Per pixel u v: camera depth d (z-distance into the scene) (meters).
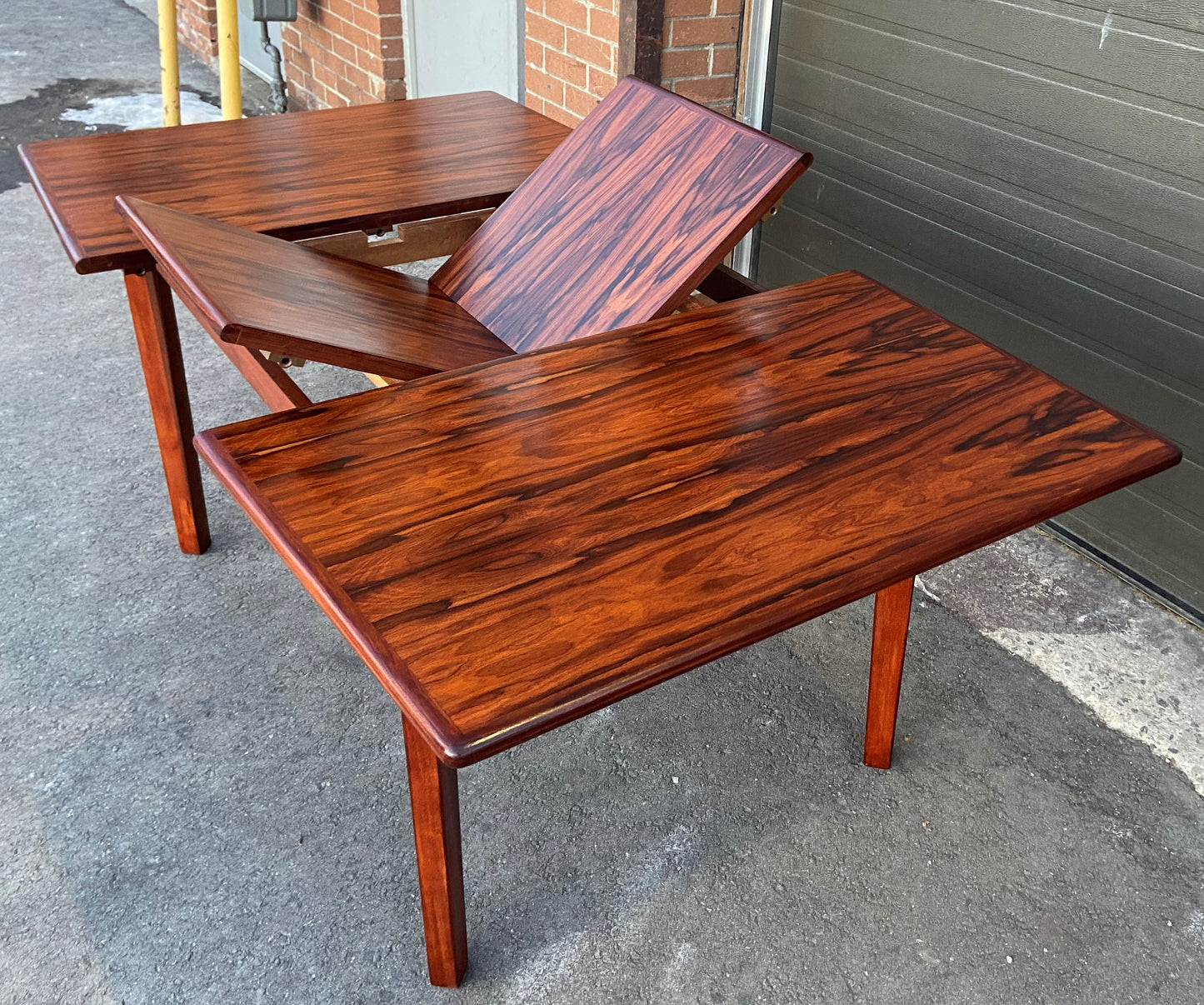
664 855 1.83
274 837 1.85
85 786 1.93
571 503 1.34
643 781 1.96
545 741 2.04
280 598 2.37
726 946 1.68
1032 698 2.15
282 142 2.53
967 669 2.22
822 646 2.28
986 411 1.55
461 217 2.30
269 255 1.92
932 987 1.63
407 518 1.31
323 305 1.82
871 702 1.92
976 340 1.76
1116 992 1.63
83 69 5.91
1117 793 1.96
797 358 1.70
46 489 2.69
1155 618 2.36
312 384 3.15
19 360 3.25
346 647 2.25
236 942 1.68
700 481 1.39
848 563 1.24
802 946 1.68
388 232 2.34
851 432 1.50
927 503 1.35
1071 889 1.78
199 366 3.24
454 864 1.48
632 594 1.19
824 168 2.94
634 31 2.88
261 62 5.80
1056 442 1.48
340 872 1.79
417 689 1.06
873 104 2.72
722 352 1.72
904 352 1.72
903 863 1.82
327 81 5.14
